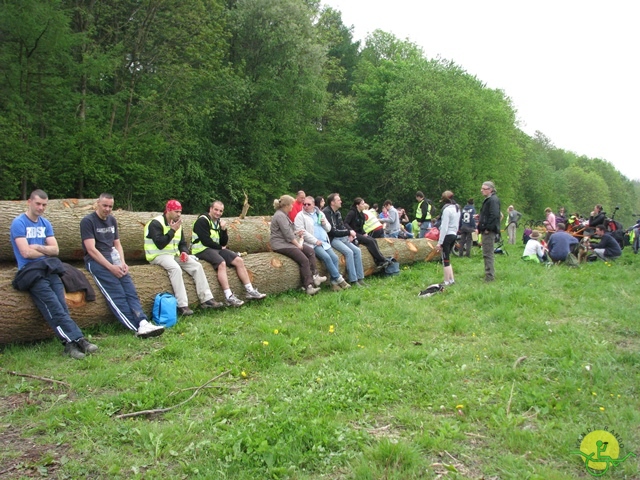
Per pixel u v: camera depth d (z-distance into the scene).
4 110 16.22
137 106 21.23
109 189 18.50
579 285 9.03
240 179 25.09
